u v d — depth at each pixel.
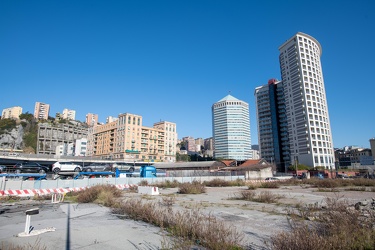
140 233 7.24
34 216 10.73
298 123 101.94
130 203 11.44
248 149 180.38
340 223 6.11
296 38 106.81
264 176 63.19
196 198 18.06
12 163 66.00
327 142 100.56
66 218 10.09
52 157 75.75
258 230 7.70
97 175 40.53
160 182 36.47
